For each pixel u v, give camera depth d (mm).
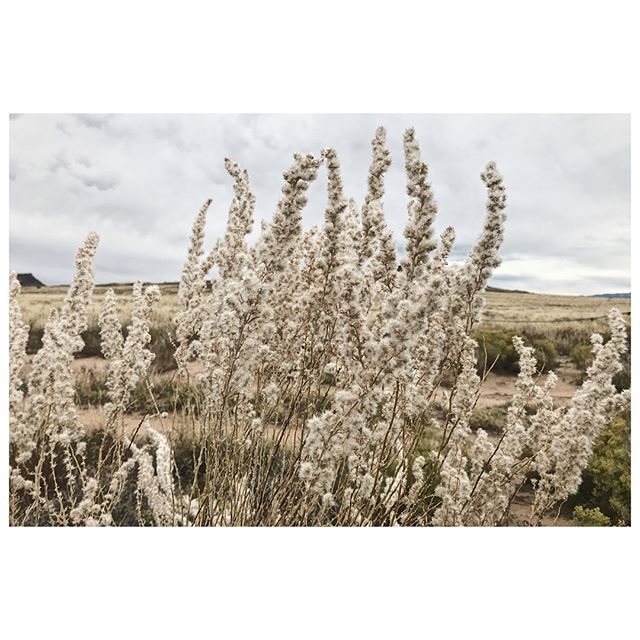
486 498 2361
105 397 3916
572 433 2256
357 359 1599
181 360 2529
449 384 2535
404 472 2096
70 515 2170
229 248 2275
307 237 2363
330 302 1961
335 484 2256
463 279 1944
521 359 2502
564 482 2279
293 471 2037
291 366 2129
